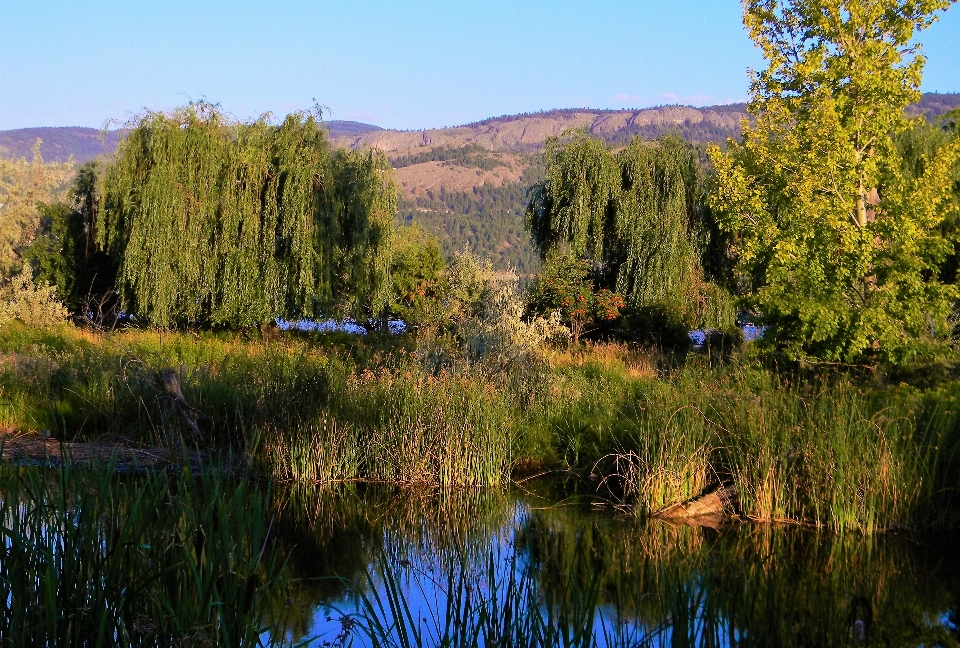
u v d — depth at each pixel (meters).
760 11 19.22
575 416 11.48
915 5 17.06
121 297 25.58
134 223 23.94
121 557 4.28
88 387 12.05
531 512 9.01
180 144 24.09
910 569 7.29
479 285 27.55
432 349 15.12
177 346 19.72
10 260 28.94
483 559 7.05
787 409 9.46
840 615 6.10
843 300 13.78
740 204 15.95
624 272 27.36
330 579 6.59
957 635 5.72
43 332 22.20
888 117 16.55
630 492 9.45
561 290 25.09
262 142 24.97
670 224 26.95
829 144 15.31
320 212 24.83
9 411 11.32
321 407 10.59
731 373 12.76
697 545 7.80
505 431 10.68
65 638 3.88
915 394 11.01
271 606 5.12
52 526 4.41
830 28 17.72
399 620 4.30
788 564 7.36
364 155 26.56
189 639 3.91
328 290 25.11
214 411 11.02
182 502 4.80
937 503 8.49
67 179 31.06
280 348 17.84
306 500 9.33
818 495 8.56
